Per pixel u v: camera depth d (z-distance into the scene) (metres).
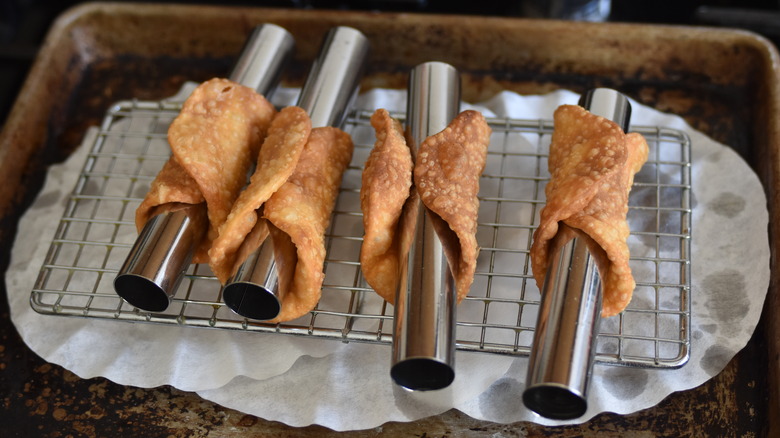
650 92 0.47
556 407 0.33
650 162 0.42
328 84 0.43
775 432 0.35
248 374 0.37
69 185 0.45
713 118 0.46
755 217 0.41
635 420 0.36
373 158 0.38
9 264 0.42
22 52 0.62
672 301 0.38
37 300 0.38
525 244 0.40
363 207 0.37
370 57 0.48
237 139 0.39
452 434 0.36
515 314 0.38
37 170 0.46
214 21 0.49
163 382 0.37
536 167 0.43
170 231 0.36
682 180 0.41
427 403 0.36
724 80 0.47
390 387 0.37
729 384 0.37
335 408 0.36
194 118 0.39
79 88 0.50
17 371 0.39
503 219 0.41
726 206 0.42
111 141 0.46
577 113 0.39
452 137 0.38
